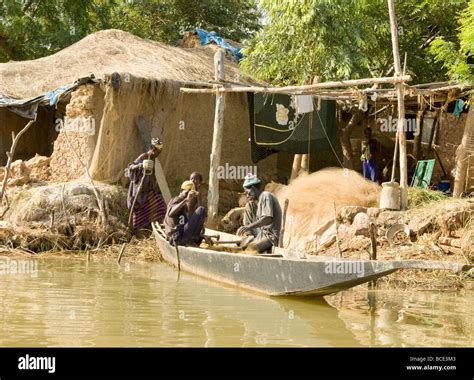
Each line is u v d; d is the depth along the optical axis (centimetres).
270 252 1091
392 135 2103
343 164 1922
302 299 967
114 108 1675
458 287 1095
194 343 703
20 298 926
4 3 2764
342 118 2045
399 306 931
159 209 1430
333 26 1784
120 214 1577
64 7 2955
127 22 3266
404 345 713
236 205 1856
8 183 1675
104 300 927
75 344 685
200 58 2103
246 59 1889
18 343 682
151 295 977
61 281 1085
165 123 1775
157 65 1912
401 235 1265
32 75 1973
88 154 1686
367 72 1919
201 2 3247
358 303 948
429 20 2030
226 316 841
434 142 2044
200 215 1238
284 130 1712
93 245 1487
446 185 1766
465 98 1612
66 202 1523
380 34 1997
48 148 2125
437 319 845
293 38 1820
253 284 1007
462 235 1203
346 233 1303
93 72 1898
